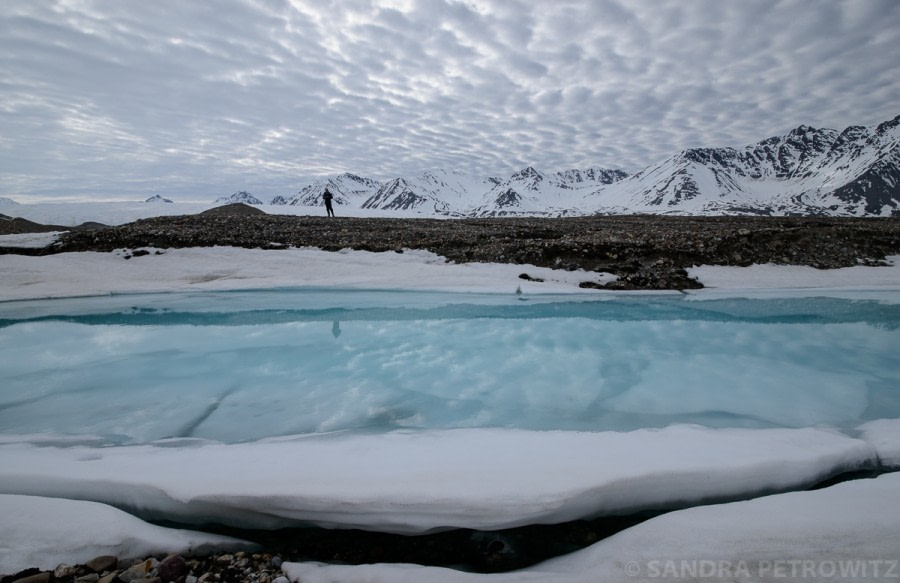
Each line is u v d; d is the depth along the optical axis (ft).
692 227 71.46
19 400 21.20
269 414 19.45
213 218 81.87
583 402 20.47
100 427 18.33
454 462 12.36
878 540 9.19
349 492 10.73
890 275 45.70
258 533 11.22
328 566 9.73
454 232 64.95
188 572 9.75
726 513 10.48
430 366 25.82
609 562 9.22
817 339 30.12
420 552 10.59
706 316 35.94
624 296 41.37
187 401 21.02
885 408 19.40
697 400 20.56
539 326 33.94
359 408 20.02
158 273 50.65
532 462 12.26
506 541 10.80
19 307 39.93
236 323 35.58
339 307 39.40
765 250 49.98
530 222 95.61
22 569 9.21
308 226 75.72
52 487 11.91
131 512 11.53
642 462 12.12
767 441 13.71
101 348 29.58
